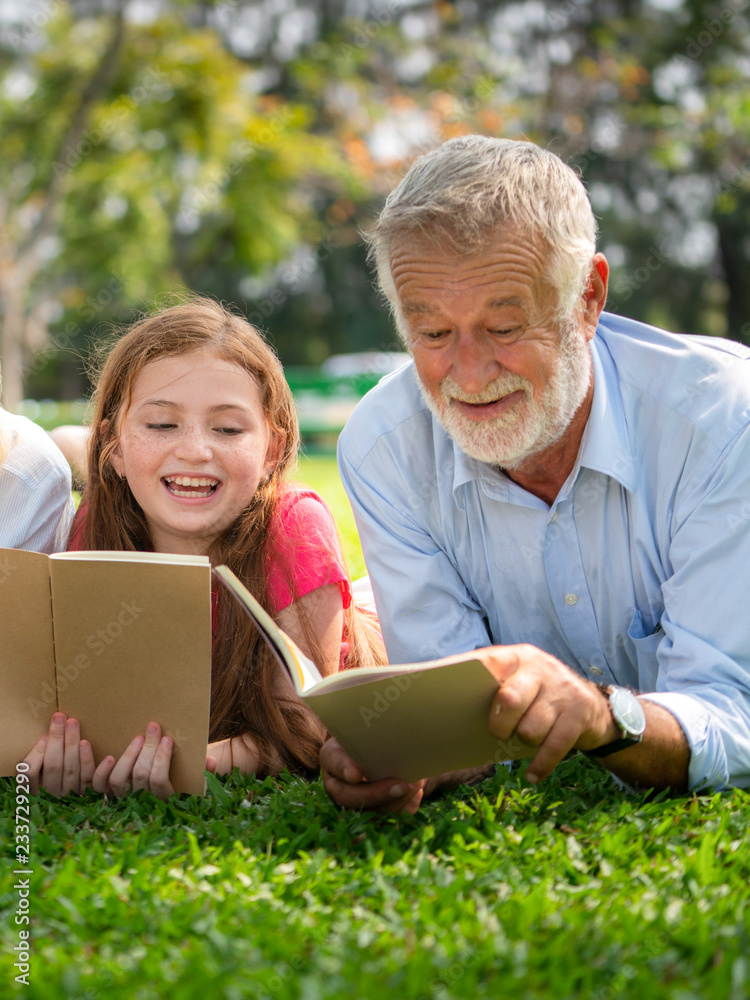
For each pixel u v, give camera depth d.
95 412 2.43
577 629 2.18
